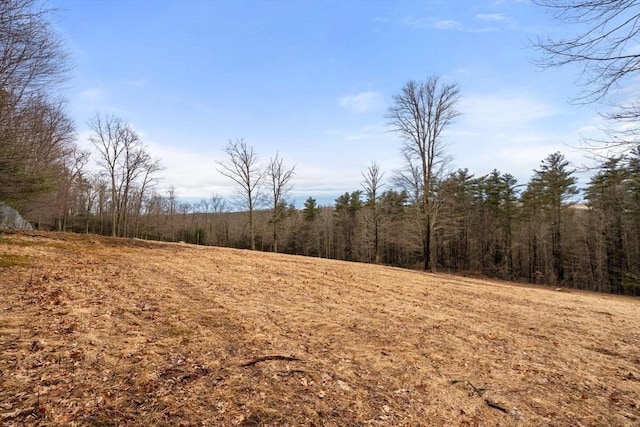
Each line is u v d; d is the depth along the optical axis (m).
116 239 19.33
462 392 4.43
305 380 4.26
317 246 52.06
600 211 30.92
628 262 29.66
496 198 41.38
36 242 13.02
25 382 3.44
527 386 4.74
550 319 8.55
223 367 4.31
